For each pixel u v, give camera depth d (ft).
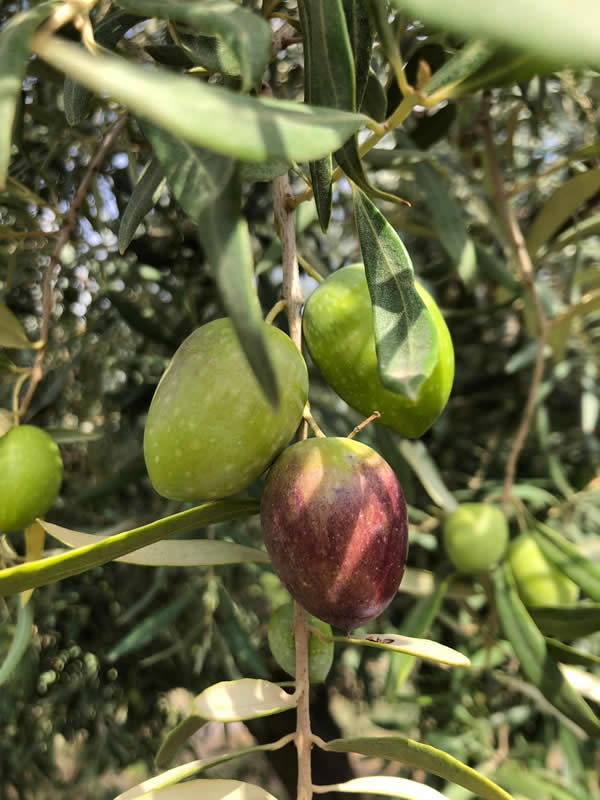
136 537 0.26
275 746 0.28
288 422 0.28
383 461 0.29
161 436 0.28
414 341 0.25
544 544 0.57
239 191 0.16
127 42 0.54
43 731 0.86
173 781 0.28
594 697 0.46
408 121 0.70
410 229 0.69
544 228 0.62
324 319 0.33
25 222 0.54
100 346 0.77
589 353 0.79
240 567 0.84
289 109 0.16
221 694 0.29
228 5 0.18
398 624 0.82
